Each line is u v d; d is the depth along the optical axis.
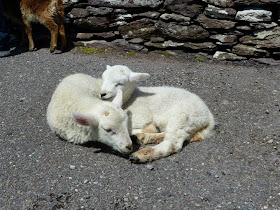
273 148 1.58
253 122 1.78
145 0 2.46
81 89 1.66
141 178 1.41
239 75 2.27
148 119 1.61
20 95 2.00
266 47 2.37
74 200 1.31
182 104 1.58
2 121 1.75
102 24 2.56
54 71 2.28
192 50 2.52
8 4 2.57
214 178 1.41
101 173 1.43
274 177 1.41
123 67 1.63
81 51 2.59
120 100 1.50
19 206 1.28
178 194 1.33
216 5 2.36
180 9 2.43
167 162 1.49
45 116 1.80
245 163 1.49
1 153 1.53
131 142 1.45
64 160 1.49
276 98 2.00
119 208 1.28
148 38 2.57
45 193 1.33
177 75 2.25
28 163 1.47
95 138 1.52
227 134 1.68
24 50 2.63
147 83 2.14
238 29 2.39
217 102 1.95
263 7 2.32
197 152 1.55
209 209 1.28
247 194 1.33
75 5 2.55
